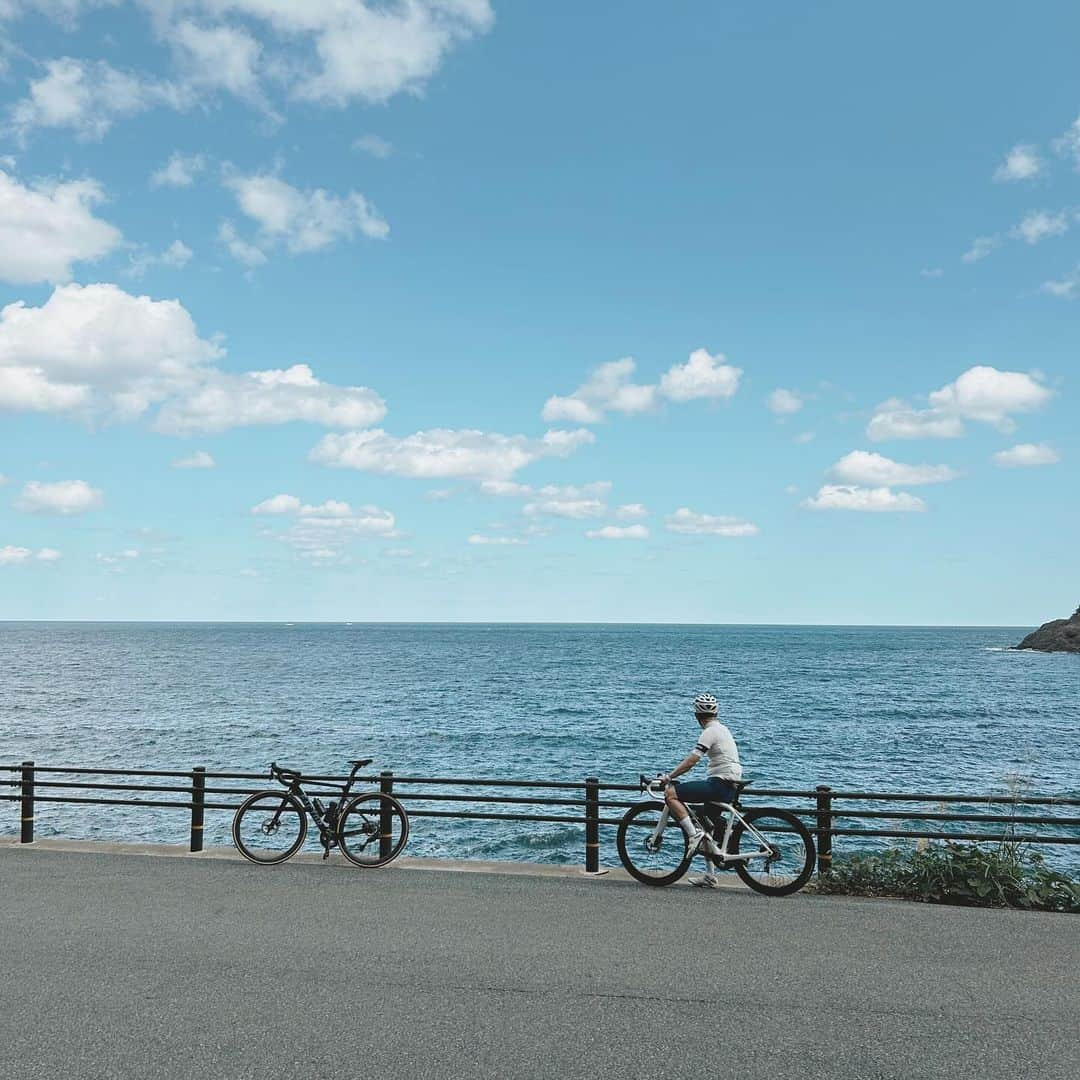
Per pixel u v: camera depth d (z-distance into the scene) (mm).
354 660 116625
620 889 9078
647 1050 5109
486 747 36531
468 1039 5242
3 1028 5371
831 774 30328
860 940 7305
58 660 115062
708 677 83812
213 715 49156
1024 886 8664
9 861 10305
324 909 8156
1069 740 40406
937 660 124062
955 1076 4832
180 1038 5234
